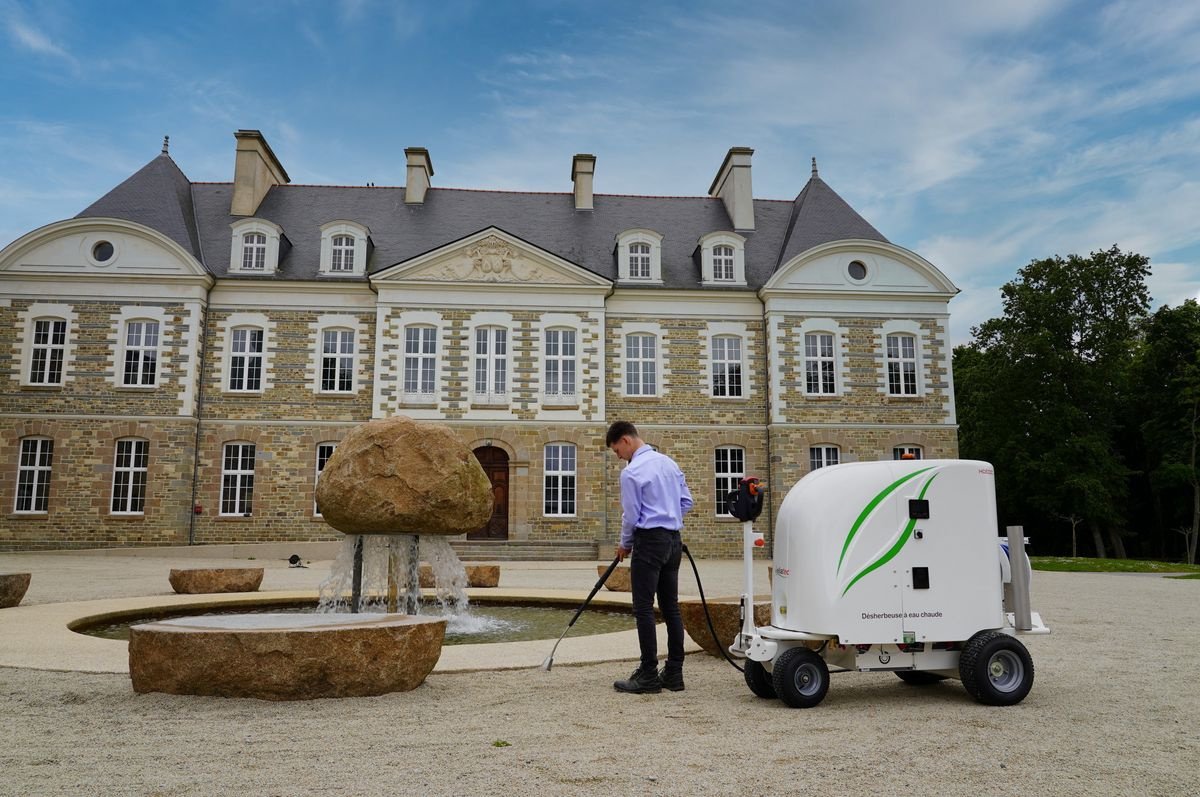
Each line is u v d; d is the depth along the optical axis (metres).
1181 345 39.34
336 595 11.85
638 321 31.84
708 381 31.78
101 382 29.05
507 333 30.67
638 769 4.65
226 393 29.81
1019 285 40.62
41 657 8.11
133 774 4.52
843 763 4.79
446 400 30.08
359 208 33.91
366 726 5.62
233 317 30.20
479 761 4.80
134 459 29.11
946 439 31.61
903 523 6.52
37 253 29.30
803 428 31.31
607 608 13.37
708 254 32.47
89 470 28.77
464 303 30.55
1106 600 15.41
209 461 29.55
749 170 35.25
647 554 6.86
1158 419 39.88
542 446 30.27
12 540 28.36
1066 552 43.34
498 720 5.83
